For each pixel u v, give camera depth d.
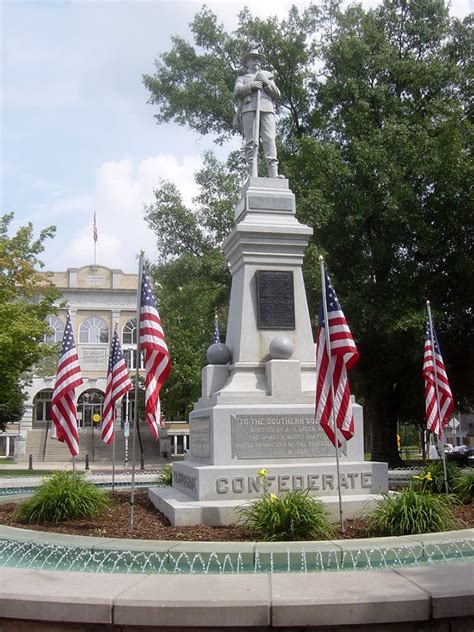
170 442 54.12
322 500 9.59
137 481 17.64
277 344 11.20
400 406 30.08
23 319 28.78
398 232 24.89
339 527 8.91
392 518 8.49
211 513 9.29
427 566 5.97
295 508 8.14
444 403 12.76
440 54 28.45
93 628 4.92
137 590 5.14
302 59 28.97
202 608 4.81
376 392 27.17
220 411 10.34
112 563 6.95
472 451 46.12
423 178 24.75
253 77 13.42
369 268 25.02
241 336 11.56
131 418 55.41
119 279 66.56
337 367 9.31
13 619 5.02
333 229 25.36
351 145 25.41
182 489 11.29
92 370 64.56
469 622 4.94
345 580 5.39
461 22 28.22
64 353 11.44
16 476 24.27
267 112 13.13
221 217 28.66
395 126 24.36
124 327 65.88
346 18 27.89
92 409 64.44
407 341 23.88
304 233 11.92
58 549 7.56
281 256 11.94
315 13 28.94
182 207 29.53
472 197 22.92
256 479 9.96
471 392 28.88
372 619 4.80
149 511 10.75
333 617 4.79
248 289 11.75
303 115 30.42
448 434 67.88
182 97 30.23
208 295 29.00
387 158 24.05
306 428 10.55
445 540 7.65
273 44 28.75
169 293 30.95
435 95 27.19
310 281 23.33
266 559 6.93
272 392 10.86
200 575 5.68
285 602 4.80
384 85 26.97
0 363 28.22
